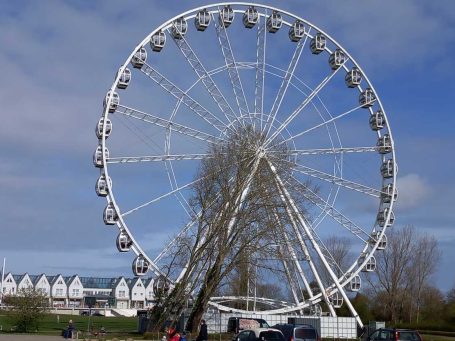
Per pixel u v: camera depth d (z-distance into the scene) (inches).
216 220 1939.0
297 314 2155.5
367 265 2193.7
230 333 1895.9
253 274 1963.6
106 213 1942.7
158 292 1978.3
